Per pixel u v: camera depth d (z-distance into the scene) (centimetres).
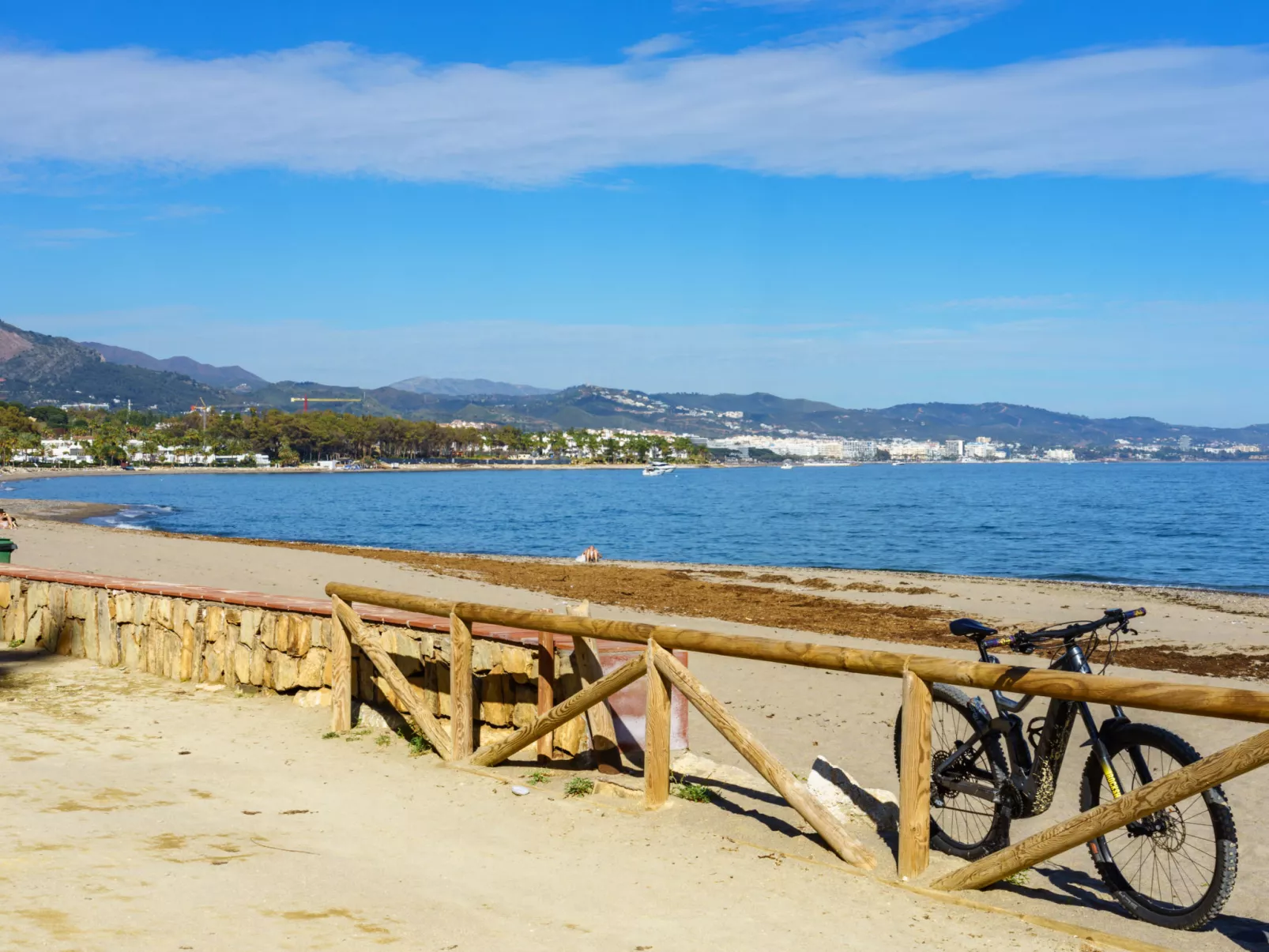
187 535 3928
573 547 4766
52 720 744
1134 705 392
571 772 663
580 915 416
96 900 382
